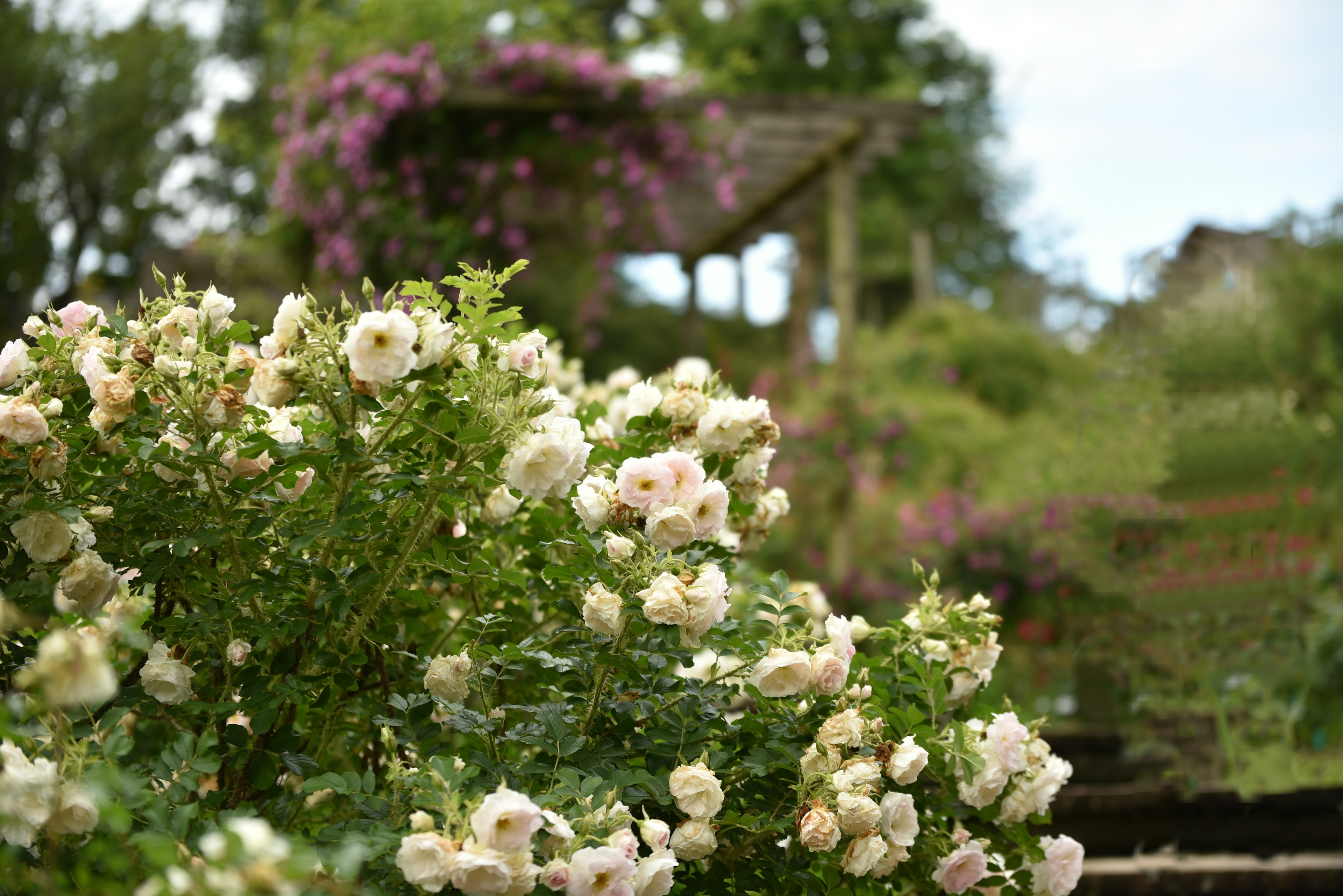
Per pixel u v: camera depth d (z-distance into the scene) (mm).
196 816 1374
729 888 1766
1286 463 3500
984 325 15648
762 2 21281
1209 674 3447
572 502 1803
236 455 1649
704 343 10680
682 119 6750
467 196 6664
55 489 1714
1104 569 3680
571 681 1816
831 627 1833
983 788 1867
